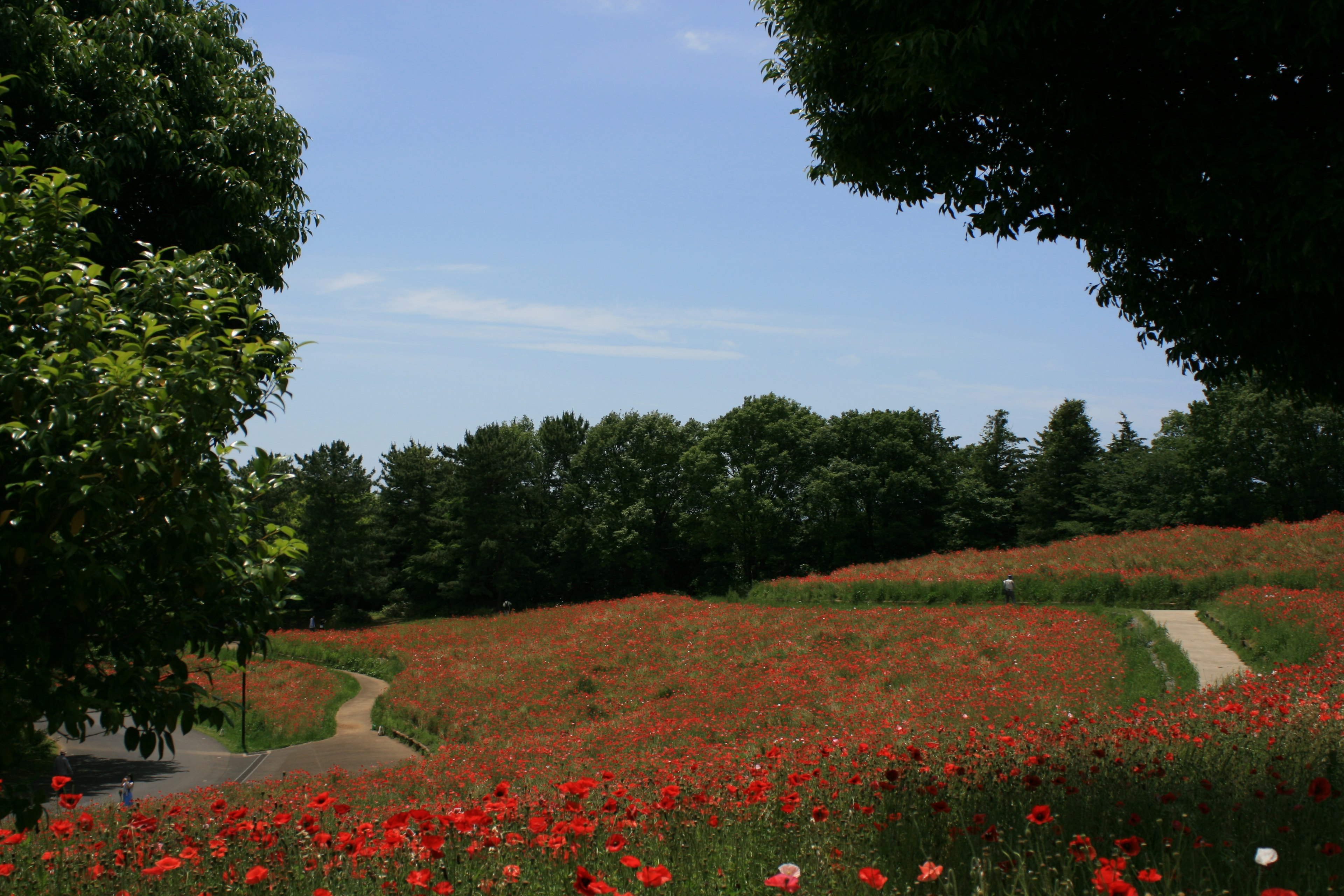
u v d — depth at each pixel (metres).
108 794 18.42
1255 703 10.00
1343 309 5.80
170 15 12.28
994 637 23.31
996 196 6.86
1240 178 5.37
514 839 4.48
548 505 75.06
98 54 11.09
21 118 10.84
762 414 66.56
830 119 7.36
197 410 3.84
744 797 5.59
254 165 12.98
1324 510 52.88
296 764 23.17
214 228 12.17
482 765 16.62
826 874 3.59
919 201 7.59
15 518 3.71
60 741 24.83
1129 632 22.59
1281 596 22.28
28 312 4.11
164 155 11.54
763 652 26.92
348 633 50.84
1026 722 12.20
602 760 15.49
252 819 5.55
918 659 21.81
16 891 4.05
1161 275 6.93
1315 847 3.63
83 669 4.18
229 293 4.96
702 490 66.50
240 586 4.50
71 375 3.68
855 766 7.52
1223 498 55.34
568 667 29.22
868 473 62.16
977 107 6.59
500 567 69.81
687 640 30.94
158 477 3.79
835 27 6.68
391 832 4.16
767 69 7.81
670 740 17.31
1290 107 5.61
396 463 78.56
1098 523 67.75
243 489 4.66
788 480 66.81
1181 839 3.47
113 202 11.18
